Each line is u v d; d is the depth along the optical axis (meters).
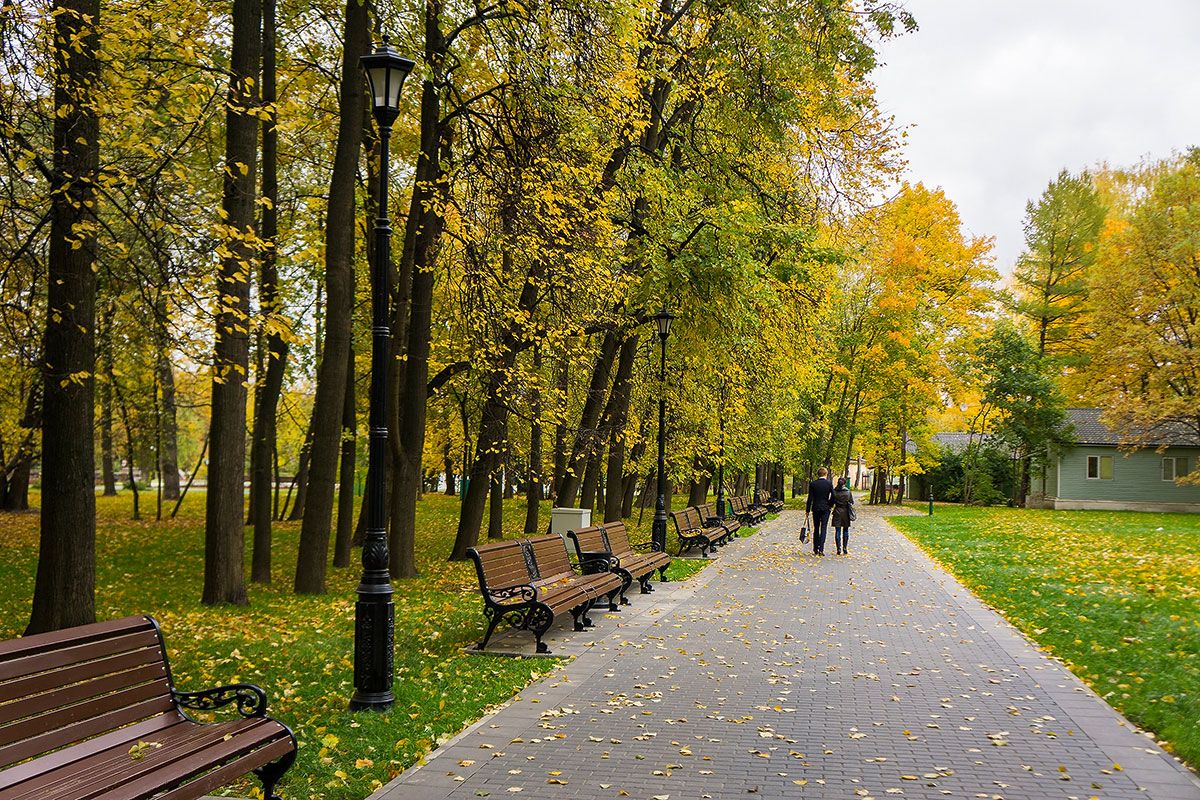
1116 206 56.50
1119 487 48.31
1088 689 8.19
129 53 9.80
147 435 31.98
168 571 18.69
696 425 24.53
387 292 7.73
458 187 16.14
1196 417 39.91
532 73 14.21
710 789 5.54
